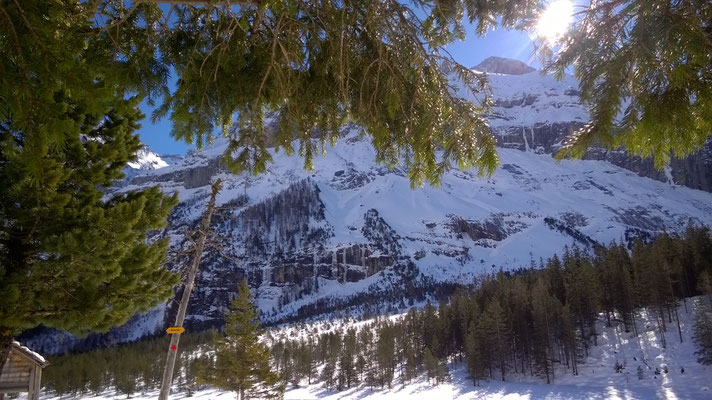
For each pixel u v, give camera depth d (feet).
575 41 7.72
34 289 24.09
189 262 38.17
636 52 7.03
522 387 175.83
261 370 76.07
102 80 10.61
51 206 24.50
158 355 285.23
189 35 10.94
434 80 10.75
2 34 6.30
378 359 219.41
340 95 11.36
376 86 10.36
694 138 8.34
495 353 194.49
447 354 236.02
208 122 11.98
